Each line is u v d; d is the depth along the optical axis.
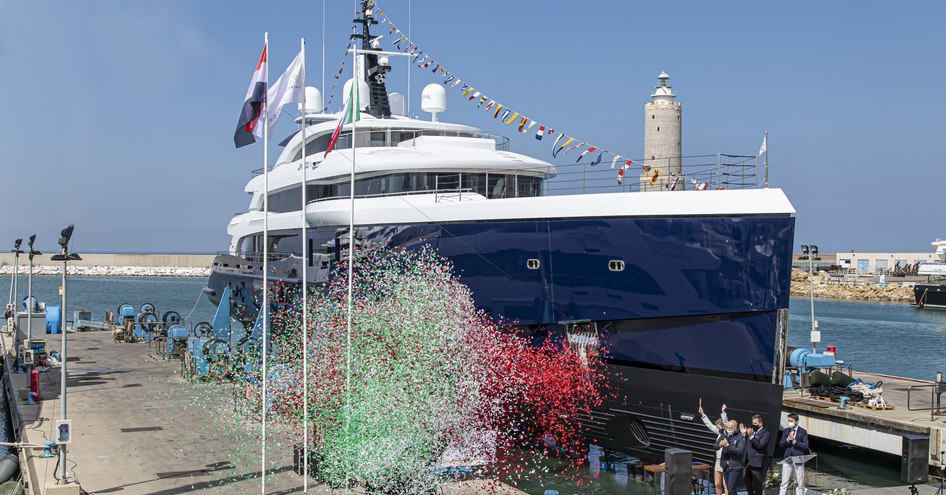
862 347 49.19
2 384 31.23
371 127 24.42
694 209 16.81
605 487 16.56
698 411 16.81
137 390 23.80
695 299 16.84
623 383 17.56
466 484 15.22
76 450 16.95
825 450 21.28
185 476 15.16
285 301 23.44
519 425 18.11
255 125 16.12
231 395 22.64
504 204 18.64
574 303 17.94
